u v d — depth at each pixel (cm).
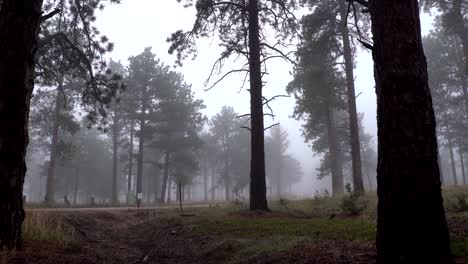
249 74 1441
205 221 1091
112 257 843
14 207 656
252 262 611
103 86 1725
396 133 441
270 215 1178
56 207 2345
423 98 447
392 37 460
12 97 663
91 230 1188
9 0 684
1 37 673
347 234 684
